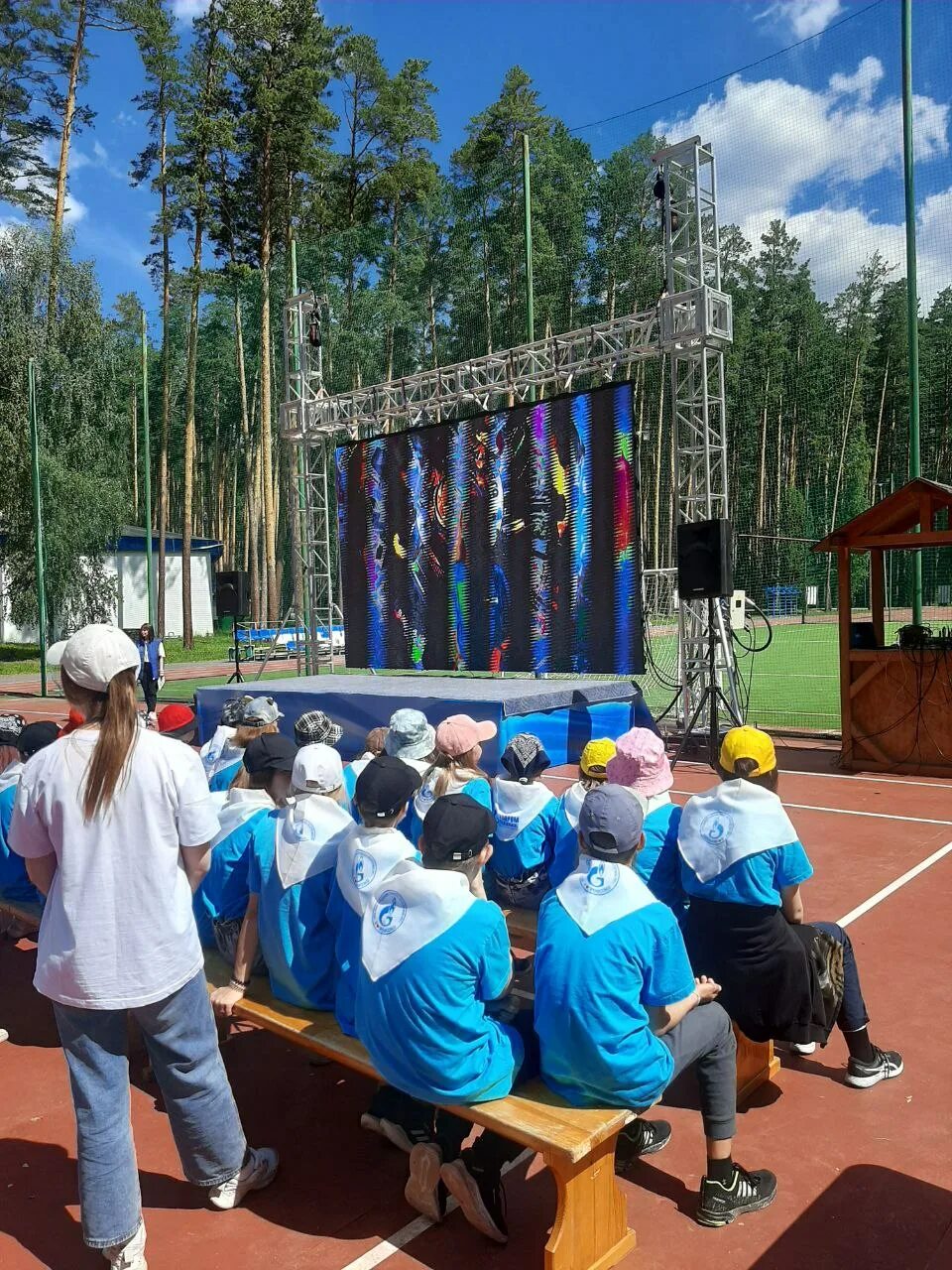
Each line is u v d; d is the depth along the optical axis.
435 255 32.53
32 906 4.29
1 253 25.97
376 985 2.43
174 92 31.97
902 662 9.08
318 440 14.49
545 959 2.41
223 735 5.08
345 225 35.69
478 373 11.93
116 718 2.38
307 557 14.60
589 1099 2.41
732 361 41.84
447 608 11.56
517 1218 2.70
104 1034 2.41
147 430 27.25
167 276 35.69
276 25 31.36
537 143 23.42
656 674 13.01
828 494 40.84
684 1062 2.53
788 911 3.06
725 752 3.02
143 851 2.38
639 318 10.25
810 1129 3.12
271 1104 3.41
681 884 3.15
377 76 35.91
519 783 3.78
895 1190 2.78
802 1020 2.93
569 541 10.30
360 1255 2.55
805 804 7.99
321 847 3.00
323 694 9.62
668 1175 2.91
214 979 3.32
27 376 25.39
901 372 40.84
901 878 5.79
